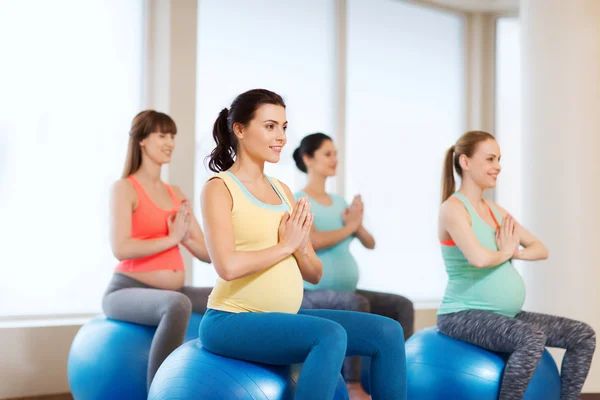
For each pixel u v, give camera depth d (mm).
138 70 4273
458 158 3135
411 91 5422
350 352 2160
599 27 4176
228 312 2133
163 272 3211
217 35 4539
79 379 2963
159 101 4254
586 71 4160
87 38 4109
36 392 3682
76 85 4062
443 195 3225
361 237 3852
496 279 2969
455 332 2900
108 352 2906
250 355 2062
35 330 3684
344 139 5031
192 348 2205
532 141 4309
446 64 5605
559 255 4145
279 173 4734
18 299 3867
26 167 3900
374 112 5246
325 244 3639
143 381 2863
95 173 4113
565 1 4195
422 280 5406
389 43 5328
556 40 4215
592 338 2895
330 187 5023
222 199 2127
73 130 4047
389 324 2133
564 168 4160
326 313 2221
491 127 5723
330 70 5039
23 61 3900
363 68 5207
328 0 5031
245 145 2234
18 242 3869
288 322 2008
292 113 4855
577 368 2902
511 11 5641
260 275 2129
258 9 4715
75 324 3820
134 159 3328
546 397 2781
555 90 4211
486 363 2768
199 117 4453
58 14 4012
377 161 5242
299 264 2285
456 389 2758
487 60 5723
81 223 4059
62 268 3992
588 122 4152
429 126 5504
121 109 4215
